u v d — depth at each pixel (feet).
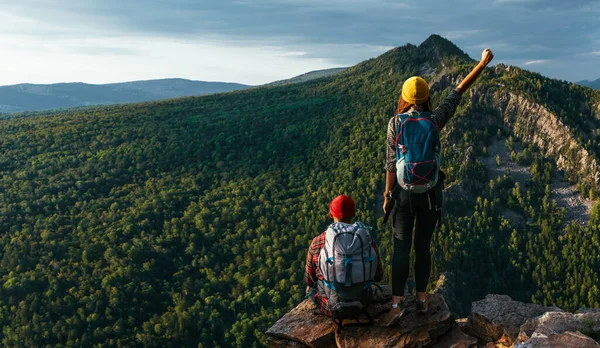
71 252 569.64
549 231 546.67
